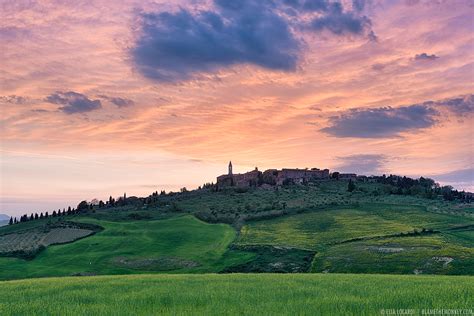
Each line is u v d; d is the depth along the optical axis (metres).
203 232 160.00
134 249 136.00
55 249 142.75
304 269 95.75
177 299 21.55
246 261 111.00
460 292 21.88
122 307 19.53
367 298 20.30
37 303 21.45
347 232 145.38
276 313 17.20
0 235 183.25
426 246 102.50
